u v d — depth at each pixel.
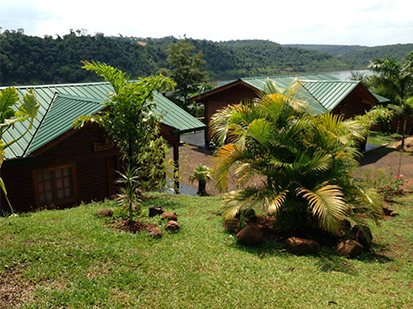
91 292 5.07
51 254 5.96
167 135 14.56
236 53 142.38
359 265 6.58
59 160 11.74
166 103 16.55
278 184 7.71
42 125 11.64
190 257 6.36
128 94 9.81
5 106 7.99
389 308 5.08
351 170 8.05
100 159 12.83
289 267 6.30
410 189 13.49
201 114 38.72
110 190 13.48
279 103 8.02
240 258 6.52
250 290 5.43
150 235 7.15
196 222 8.46
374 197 7.54
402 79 26.59
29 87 13.97
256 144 8.15
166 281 5.52
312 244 7.00
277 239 7.68
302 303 5.16
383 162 19.27
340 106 19.98
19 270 5.45
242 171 8.16
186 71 41.78
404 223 9.16
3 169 10.68
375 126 28.00
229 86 21.20
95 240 6.65
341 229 7.61
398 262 6.86
